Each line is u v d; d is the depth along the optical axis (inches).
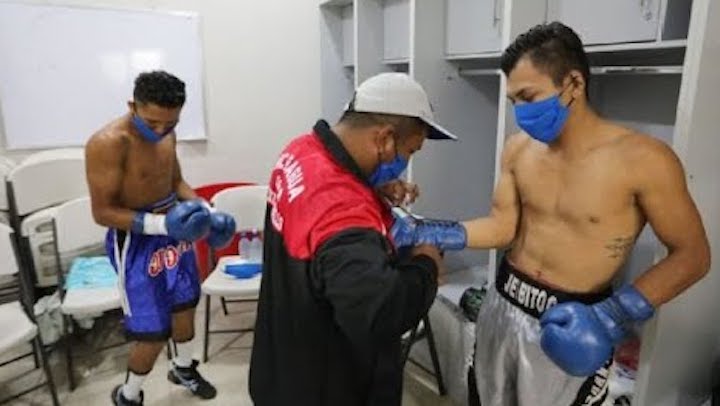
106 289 93.5
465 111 96.3
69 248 98.2
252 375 45.9
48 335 98.8
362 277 31.0
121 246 79.4
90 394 91.2
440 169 96.7
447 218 99.6
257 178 138.7
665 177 43.3
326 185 35.1
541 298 51.6
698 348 61.6
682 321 57.5
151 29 118.6
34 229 100.6
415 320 35.5
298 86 137.9
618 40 61.5
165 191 85.1
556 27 45.6
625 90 78.5
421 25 89.0
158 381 94.6
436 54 91.5
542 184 51.6
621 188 45.2
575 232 48.9
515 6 67.2
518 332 53.0
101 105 116.8
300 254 34.8
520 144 55.9
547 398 51.8
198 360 100.9
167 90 72.7
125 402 83.2
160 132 76.4
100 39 114.0
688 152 49.8
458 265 102.7
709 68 48.7
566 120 47.1
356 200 34.8
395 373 41.4
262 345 43.9
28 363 100.5
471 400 61.9
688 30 54.2
